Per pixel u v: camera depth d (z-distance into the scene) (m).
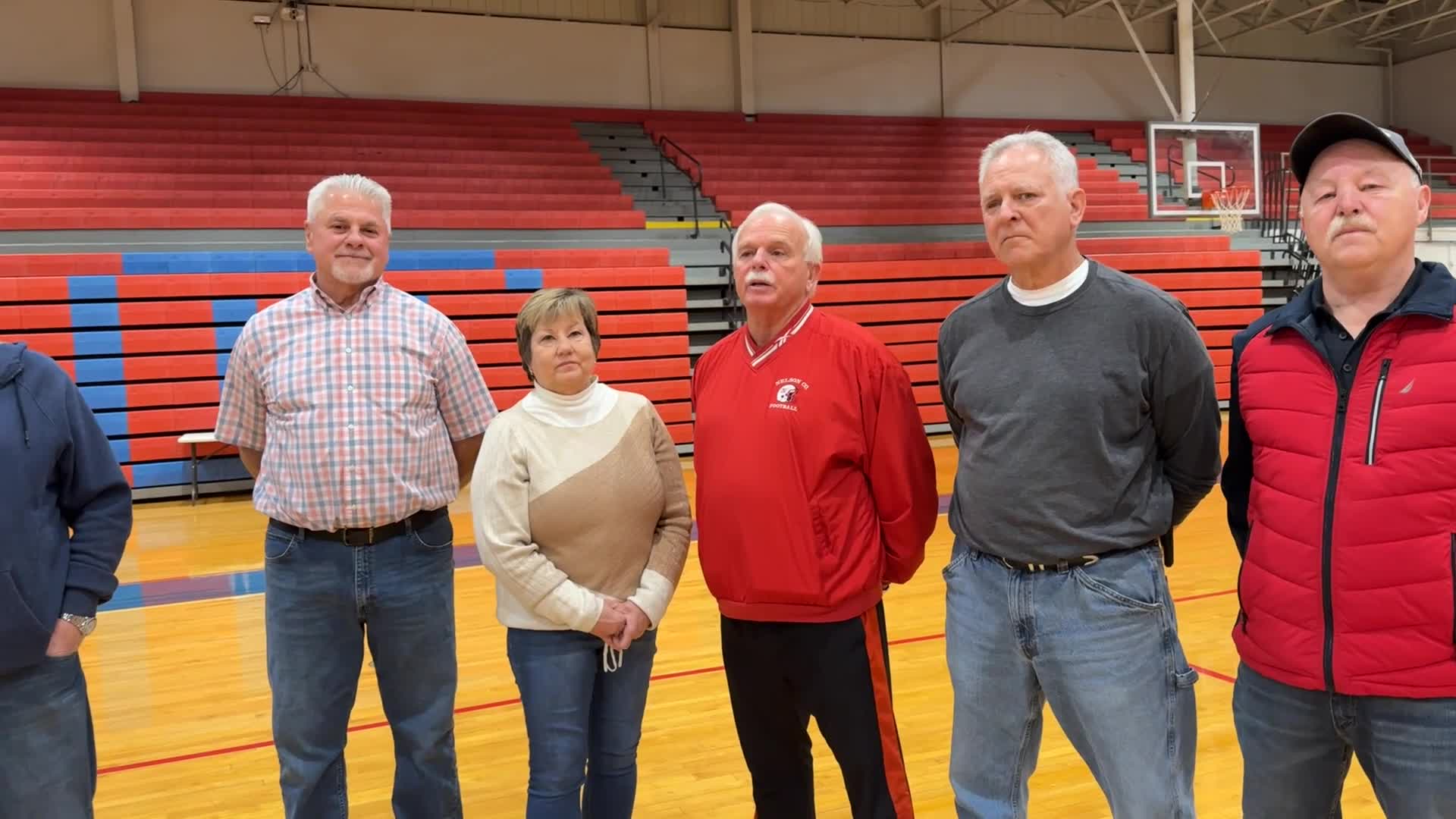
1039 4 14.42
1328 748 1.53
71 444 1.73
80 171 9.34
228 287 8.09
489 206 10.15
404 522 2.05
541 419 1.95
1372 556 1.42
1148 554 1.68
